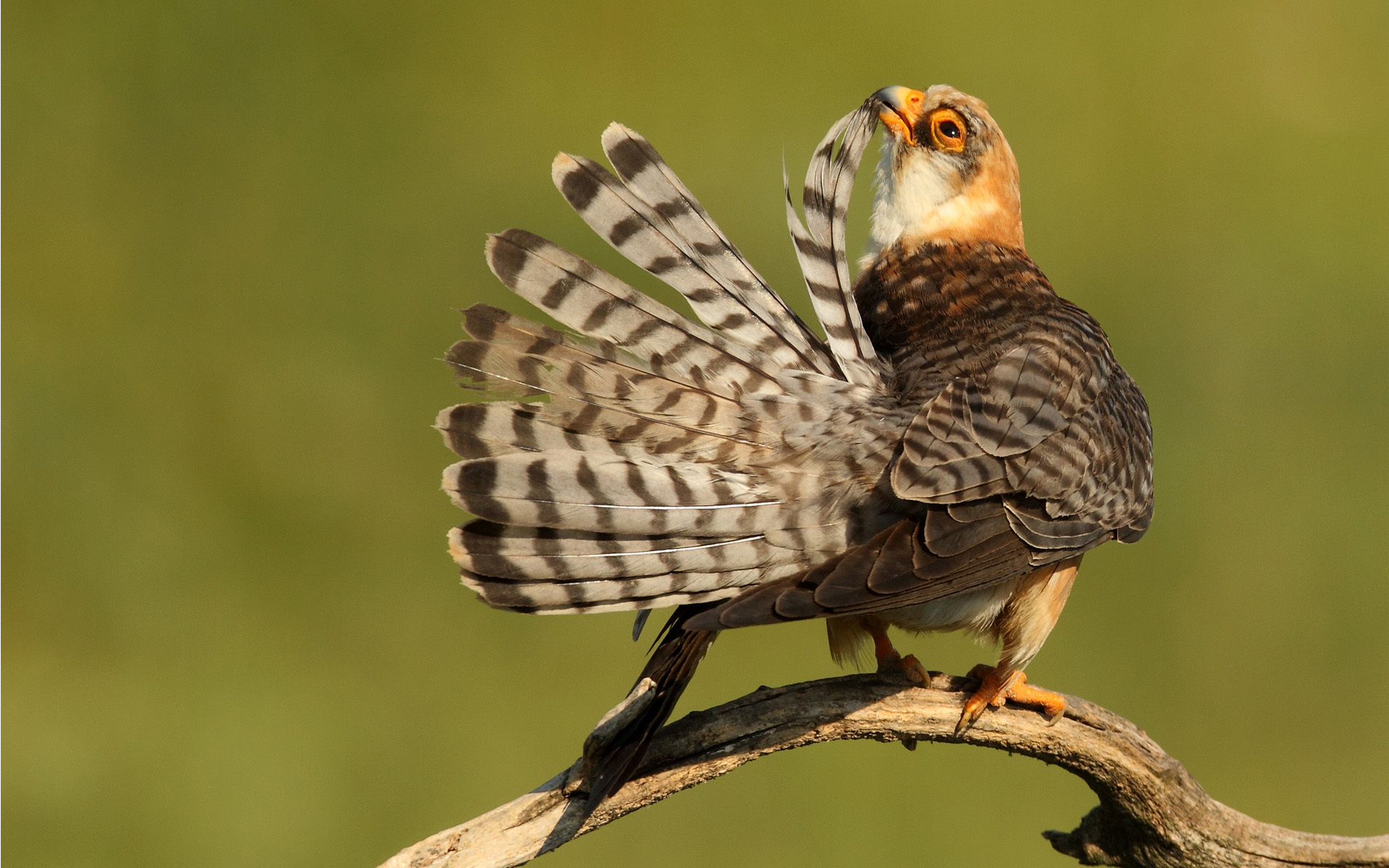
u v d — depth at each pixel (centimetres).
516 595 534
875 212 739
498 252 561
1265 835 675
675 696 531
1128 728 649
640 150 604
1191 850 673
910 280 689
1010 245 721
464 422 546
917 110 722
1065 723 643
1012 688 632
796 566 559
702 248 604
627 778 508
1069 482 582
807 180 637
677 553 546
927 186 717
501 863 552
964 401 581
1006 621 618
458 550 532
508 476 534
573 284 565
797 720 604
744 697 600
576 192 596
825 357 610
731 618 479
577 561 538
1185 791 662
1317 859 677
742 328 599
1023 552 565
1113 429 623
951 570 536
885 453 569
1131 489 623
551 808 558
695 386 566
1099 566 1433
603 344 565
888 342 671
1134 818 672
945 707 630
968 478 555
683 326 572
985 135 718
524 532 536
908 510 569
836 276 621
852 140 652
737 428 567
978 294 675
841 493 566
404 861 546
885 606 511
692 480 550
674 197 605
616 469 540
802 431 570
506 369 551
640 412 559
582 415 555
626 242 598
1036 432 580
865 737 626
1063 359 623
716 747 591
